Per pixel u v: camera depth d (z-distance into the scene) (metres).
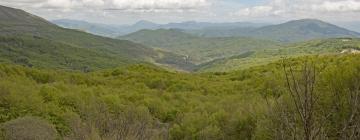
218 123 21.34
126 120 11.66
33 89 27.11
